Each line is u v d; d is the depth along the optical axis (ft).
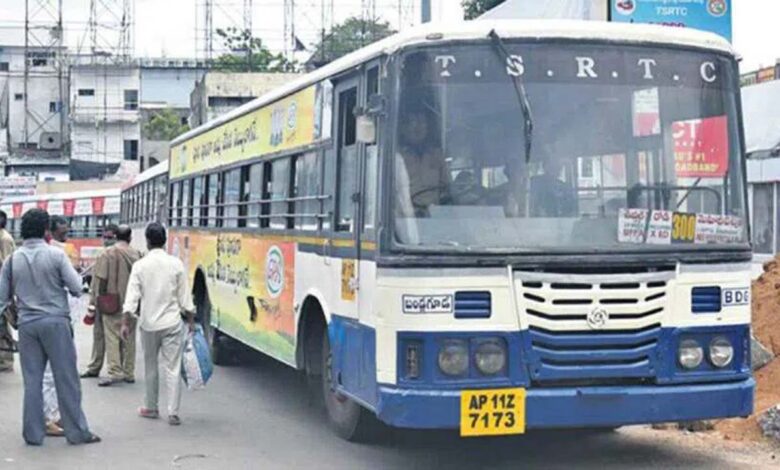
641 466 28.07
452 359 24.12
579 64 25.59
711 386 25.41
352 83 28.71
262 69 211.20
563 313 24.47
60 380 31.50
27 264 30.99
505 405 24.20
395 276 24.53
